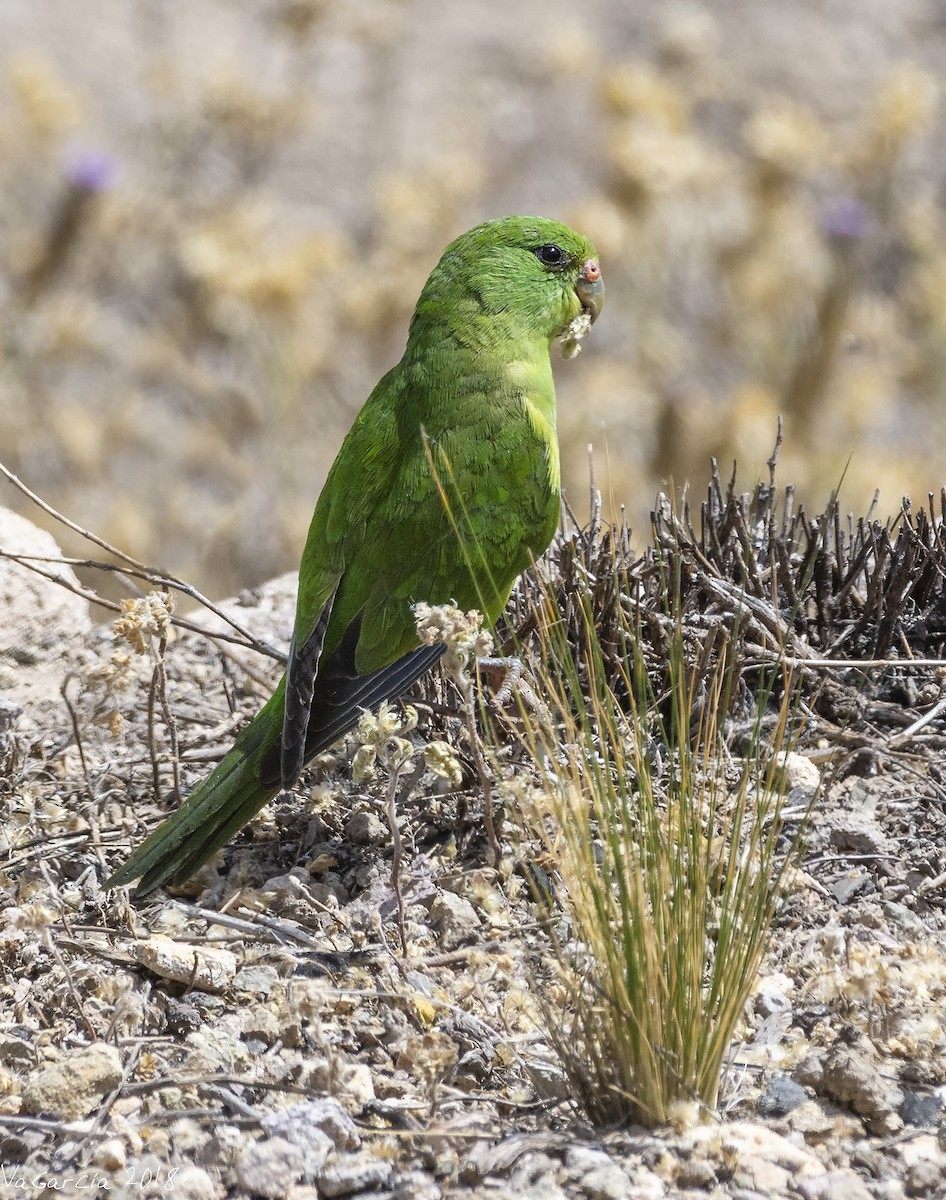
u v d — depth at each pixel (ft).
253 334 72.38
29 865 30.78
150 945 26.84
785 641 32.55
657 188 73.67
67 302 74.74
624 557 34.09
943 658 35.50
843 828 30.04
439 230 75.87
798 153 77.82
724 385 74.23
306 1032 25.12
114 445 71.20
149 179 85.40
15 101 92.07
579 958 26.02
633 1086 22.70
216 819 29.55
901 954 26.55
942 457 74.79
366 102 99.25
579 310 35.96
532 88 103.35
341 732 30.81
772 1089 23.56
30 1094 23.72
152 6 107.96
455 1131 22.74
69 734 36.81
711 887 26.84
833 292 73.36
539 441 33.30
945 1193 21.38
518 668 29.55
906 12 111.86
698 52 101.09
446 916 28.14
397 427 33.22
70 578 42.39
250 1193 21.84
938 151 92.22
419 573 32.07
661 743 32.68
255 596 44.32
